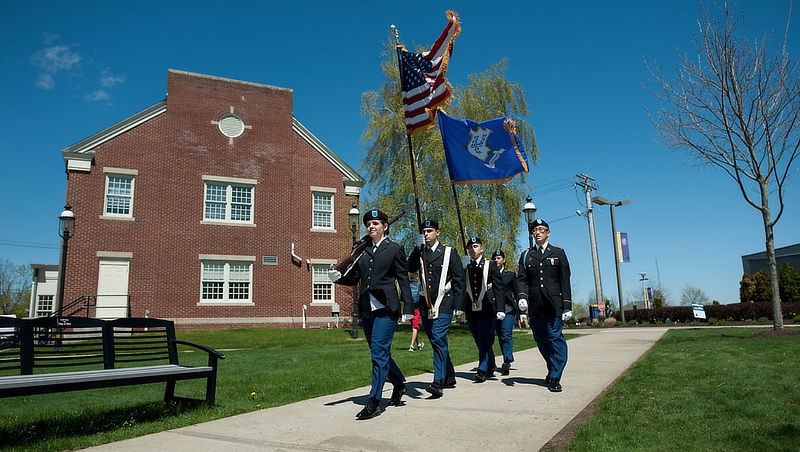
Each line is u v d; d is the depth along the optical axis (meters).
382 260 5.89
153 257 24.39
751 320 30.66
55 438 4.77
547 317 6.99
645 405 5.50
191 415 5.68
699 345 12.71
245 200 26.80
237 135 26.97
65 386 4.46
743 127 14.62
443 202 23.67
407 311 5.92
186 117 25.98
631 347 13.45
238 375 9.15
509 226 24.52
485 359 7.88
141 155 24.80
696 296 81.12
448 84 8.22
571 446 4.10
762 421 4.68
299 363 11.11
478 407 5.84
